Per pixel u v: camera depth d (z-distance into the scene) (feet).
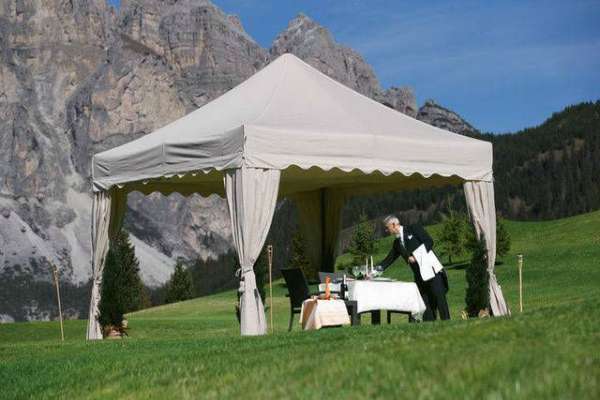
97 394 21.30
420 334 22.08
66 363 28.19
